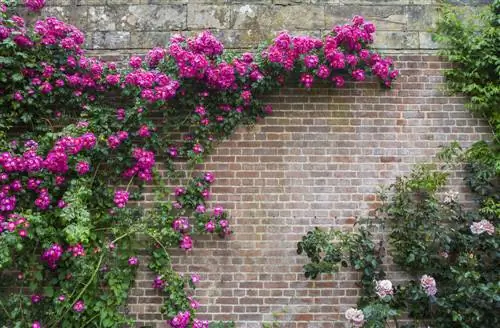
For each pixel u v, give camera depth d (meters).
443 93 4.87
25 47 4.52
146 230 4.46
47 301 4.44
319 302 4.59
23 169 4.24
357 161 4.77
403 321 4.58
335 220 4.70
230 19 4.88
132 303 4.57
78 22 4.88
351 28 4.62
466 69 4.85
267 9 4.88
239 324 4.56
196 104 4.71
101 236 4.55
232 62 4.62
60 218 4.45
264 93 4.82
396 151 4.79
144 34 4.87
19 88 4.55
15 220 4.09
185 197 4.64
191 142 4.71
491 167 4.64
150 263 4.56
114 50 4.86
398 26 4.91
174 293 4.43
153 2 4.90
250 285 4.61
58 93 4.58
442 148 4.79
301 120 4.81
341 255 4.52
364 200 4.72
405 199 4.61
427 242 4.52
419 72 4.88
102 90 4.67
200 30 4.86
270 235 4.68
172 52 4.47
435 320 4.50
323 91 4.85
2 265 4.04
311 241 4.45
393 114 4.84
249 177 4.74
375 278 4.53
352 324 4.37
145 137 4.61
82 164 4.35
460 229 4.62
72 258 4.33
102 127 4.57
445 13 4.86
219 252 4.65
